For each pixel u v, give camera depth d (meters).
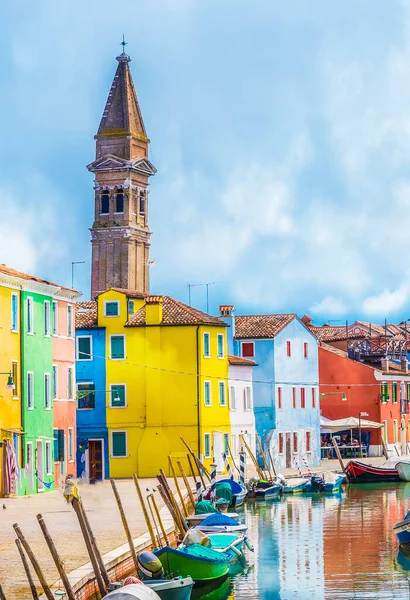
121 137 181.00
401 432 116.62
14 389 64.69
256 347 96.88
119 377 84.06
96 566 35.31
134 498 64.44
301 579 45.06
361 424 105.88
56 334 71.81
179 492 56.06
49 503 59.62
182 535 48.34
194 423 83.19
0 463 62.69
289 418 99.00
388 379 112.94
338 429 105.44
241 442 91.31
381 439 108.81
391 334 132.75
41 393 68.38
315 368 105.38
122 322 84.38
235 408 90.62
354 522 62.28
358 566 47.69
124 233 180.38
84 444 84.12
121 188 181.00
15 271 67.25
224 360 87.38
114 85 182.62
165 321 83.81
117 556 39.50
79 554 41.09
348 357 112.88
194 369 83.38
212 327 85.50
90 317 85.38
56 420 70.94
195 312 86.19
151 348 83.88
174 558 40.78
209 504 56.44
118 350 84.44
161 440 83.12
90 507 58.44
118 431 83.75
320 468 97.88
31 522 50.56
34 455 66.81
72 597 32.78
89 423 84.19
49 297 70.19
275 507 70.19
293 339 101.00
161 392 83.50
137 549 42.09
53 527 48.91
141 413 83.62
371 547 52.81
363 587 43.38
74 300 74.94
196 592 41.72
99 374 84.38
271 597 41.84
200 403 83.31
